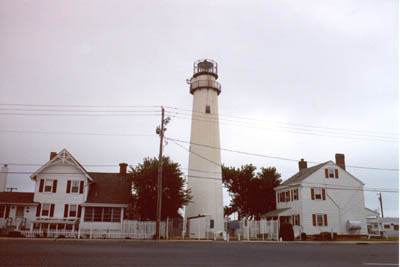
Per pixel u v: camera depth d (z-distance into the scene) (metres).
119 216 34.06
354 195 40.28
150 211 32.03
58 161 34.47
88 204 33.38
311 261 13.39
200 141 38.00
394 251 19.20
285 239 30.69
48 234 28.36
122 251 15.61
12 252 13.72
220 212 36.59
